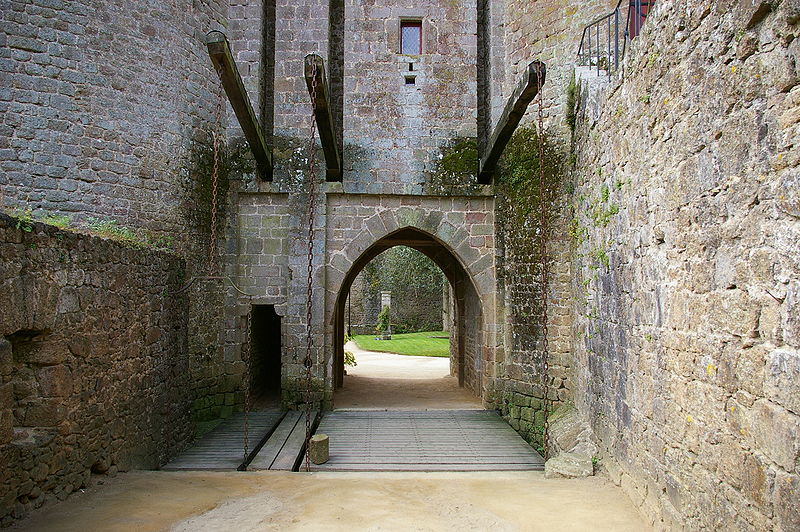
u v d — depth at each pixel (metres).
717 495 3.20
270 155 9.27
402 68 9.73
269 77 10.02
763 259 2.74
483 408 9.56
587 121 6.82
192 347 8.59
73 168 7.30
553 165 8.56
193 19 8.72
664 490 3.95
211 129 9.05
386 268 29.98
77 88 7.36
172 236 8.27
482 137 10.06
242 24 9.43
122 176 7.68
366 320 29.70
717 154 3.22
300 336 9.30
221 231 9.23
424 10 9.78
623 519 4.27
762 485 2.73
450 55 9.78
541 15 8.85
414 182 9.55
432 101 9.71
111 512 4.03
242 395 9.23
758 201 2.79
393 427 8.23
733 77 3.03
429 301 29.91
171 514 4.13
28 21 7.10
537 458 6.77
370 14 9.77
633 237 4.79
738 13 2.95
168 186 8.23
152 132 8.03
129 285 5.26
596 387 6.16
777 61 2.62
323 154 9.50
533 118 8.95
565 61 8.50
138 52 7.91
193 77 8.70
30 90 7.08
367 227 9.56
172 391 6.38
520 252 9.05
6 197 6.92
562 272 8.36
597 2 8.22
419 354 20.11
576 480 5.52
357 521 4.14
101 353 4.72
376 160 9.57
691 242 3.58
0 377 3.57
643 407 4.46
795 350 2.48
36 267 3.88
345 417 8.87
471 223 9.61
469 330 11.94
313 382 9.27
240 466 6.12
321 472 6.04
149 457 5.74
